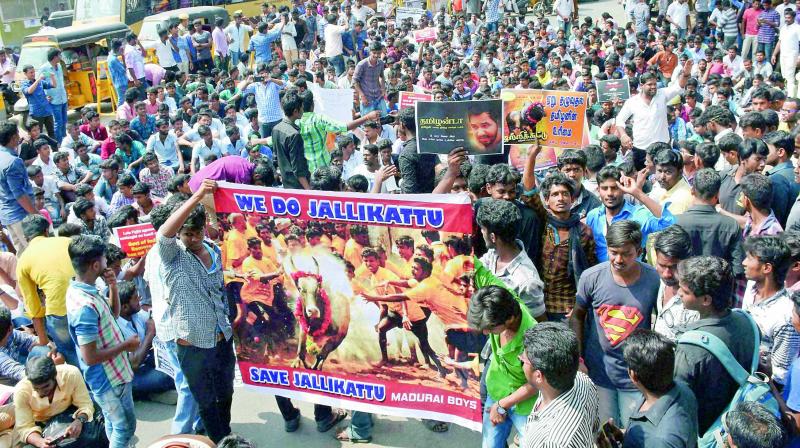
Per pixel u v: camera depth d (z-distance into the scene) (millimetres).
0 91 15562
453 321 4383
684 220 5117
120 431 4762
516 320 3697
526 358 3186
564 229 4875
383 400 4691
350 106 9570
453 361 4445
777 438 2924
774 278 4016
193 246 4527
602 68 16500
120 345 4660
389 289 4477
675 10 20797
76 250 4492
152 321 5891
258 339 4840
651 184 7008
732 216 5582
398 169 8055
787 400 3402
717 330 3408
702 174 5078
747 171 6023
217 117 12523
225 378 4711
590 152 7027
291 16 21344
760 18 17391
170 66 18219
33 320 5816
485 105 5031
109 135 12102
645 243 5246
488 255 4410
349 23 22531
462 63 17094
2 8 21234
